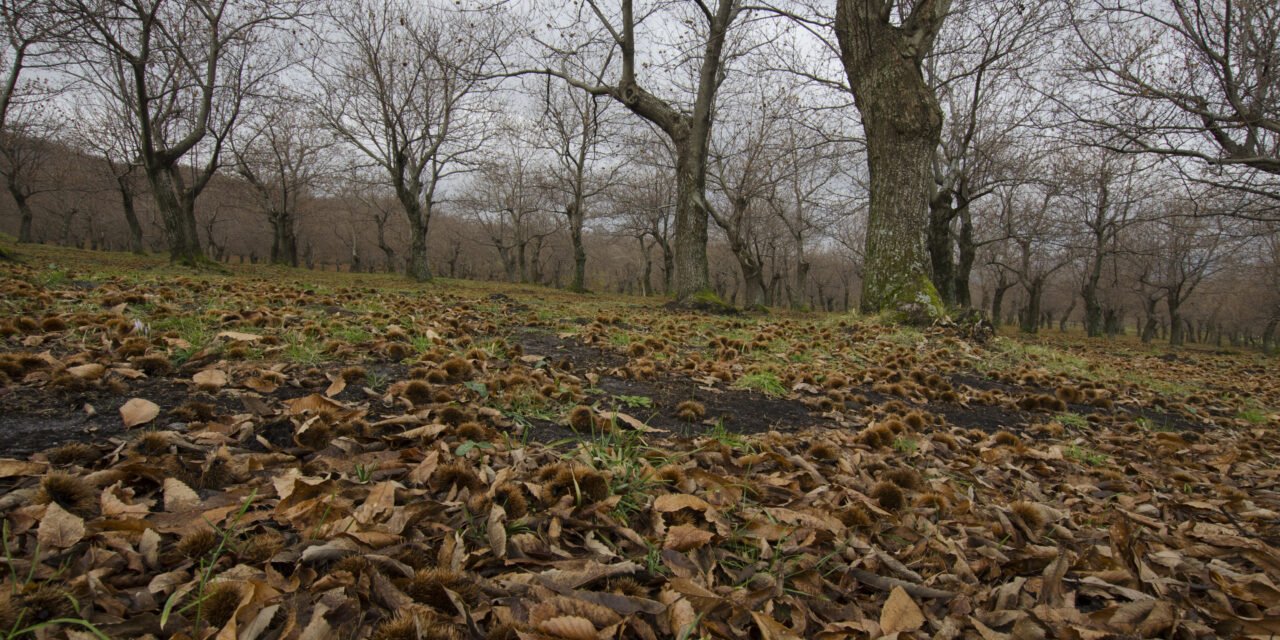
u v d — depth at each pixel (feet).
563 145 108.99
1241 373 45.78
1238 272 158.10
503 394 10.76
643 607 4.83
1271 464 14.65
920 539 7.13
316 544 5.04
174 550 4.87
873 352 24.16
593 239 269.85
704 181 53.57
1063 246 108.68
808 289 258.57
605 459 7.82
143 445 6.81
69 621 3.65
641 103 51.60
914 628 5.24
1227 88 38.75
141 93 55.21
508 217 221.87
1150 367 40.04
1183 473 12.17
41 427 7.24
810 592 5.64
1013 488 10.10
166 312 15.17
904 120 34.88
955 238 90.07
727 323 32.68
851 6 36.42
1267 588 6.43
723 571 5.81
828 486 8.25
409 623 4.23
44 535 4.60
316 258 248.93
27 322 11.88
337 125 84.74
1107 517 8.96
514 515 6.03
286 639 4.05
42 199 184.14
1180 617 5.77
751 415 12.68
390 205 180.96
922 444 11.21
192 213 86.38
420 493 6.29
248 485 6.15
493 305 31.45
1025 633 5.26
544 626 4.39
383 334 15.44
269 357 11.56
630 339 20.39
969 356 26.48
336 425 7.88
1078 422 16.46
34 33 47.44
